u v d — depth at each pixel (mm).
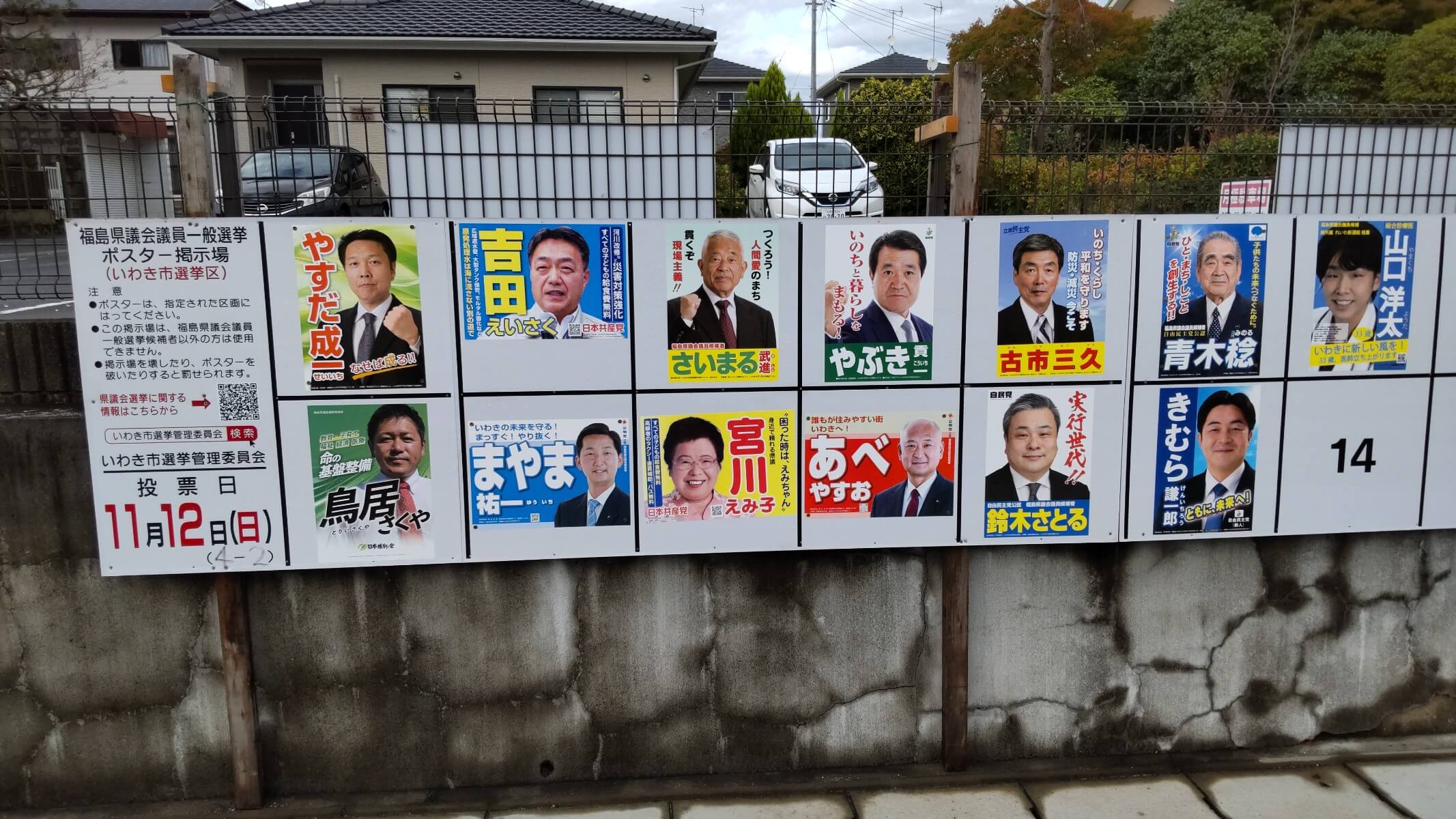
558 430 3182
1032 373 3291
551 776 3436
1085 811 3260
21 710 3238
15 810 3283
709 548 3287
